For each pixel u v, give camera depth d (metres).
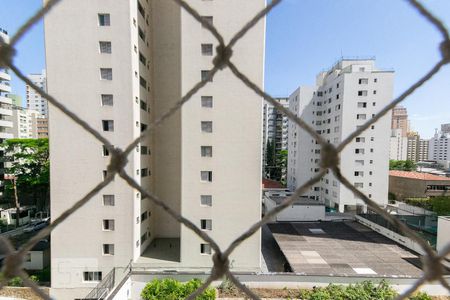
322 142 1.25
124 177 1.25
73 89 10.92
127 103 11.15
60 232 11.12
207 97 11.85
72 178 11.10
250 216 11.89
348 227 18.25
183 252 11.78
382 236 16.09
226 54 1.26
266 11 1.24
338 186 26.12
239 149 11.88
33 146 21.88
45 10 1.15
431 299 9.19
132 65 11.15
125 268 11.22
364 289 9.71
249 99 11.80
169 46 14.47
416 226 15.48
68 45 10.82
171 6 14.41
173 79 14.55
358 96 25.42
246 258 11.91
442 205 20.78
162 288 9.59
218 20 11.44
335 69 28.55
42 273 12.67
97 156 11.12
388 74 25.00
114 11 10.87
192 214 11.89
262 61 11.62
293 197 1.28
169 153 14.66
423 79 1.27
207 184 11.89
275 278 10.51
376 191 25.44
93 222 11.21
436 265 1.20
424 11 1.18
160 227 14.73
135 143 1.28
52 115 10.98
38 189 23.39
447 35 1.20
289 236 15.93
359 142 25.59
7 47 1.13
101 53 10.93
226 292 10.14
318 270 11.13
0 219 22.70
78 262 11.13
